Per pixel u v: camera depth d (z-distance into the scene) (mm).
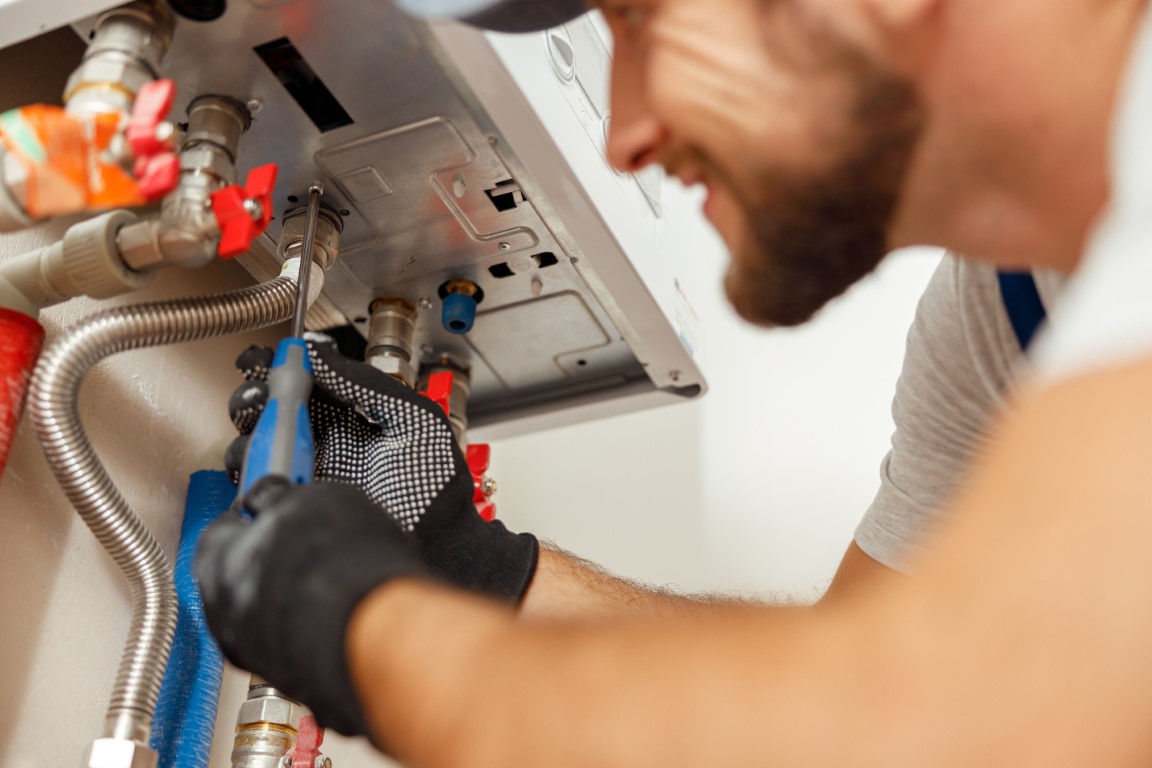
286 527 471
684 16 494
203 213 664
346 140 776
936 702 309
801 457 1207
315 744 889
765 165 482
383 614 418
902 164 474
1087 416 320
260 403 691
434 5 579
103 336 654
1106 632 291
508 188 819
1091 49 427
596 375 1058
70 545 786
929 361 812
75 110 613
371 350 924
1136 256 335
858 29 448
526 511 1276
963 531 336
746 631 362
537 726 357
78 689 774
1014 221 487
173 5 676
